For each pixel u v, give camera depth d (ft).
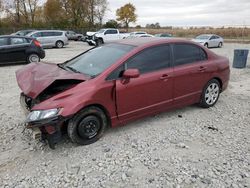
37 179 10.26
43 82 11.54
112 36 87.45
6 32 139.03
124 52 13.71
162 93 14.61
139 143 12.87
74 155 11.87
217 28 158.71
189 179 10.07
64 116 11.24
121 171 10.65
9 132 14.33
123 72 12.87
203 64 16.57
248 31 142.20
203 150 12.23
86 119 12.29
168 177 10.21
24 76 13.42
